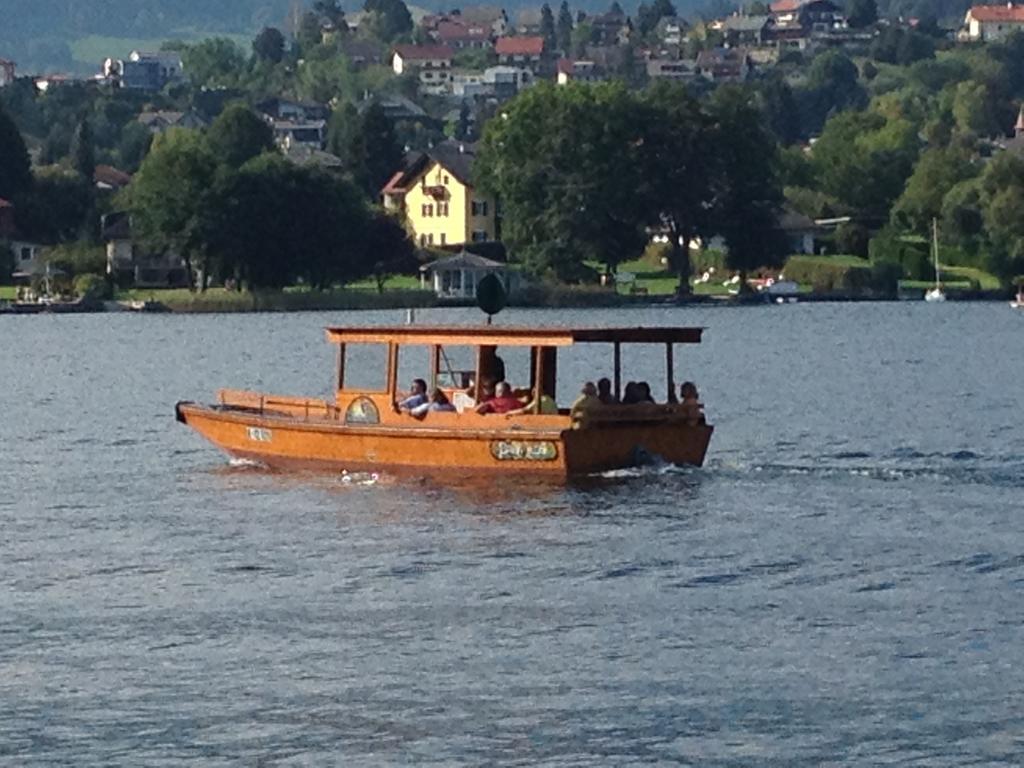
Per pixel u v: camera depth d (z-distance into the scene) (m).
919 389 122.19
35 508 72.56
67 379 140.00
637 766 44.78
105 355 167.25
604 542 63.88
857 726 46.59
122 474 80.62
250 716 47.78
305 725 47.22
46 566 62.22
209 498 73.25
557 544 63.72
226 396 80.88
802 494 72.12
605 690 49.06
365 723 47.31
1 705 48.56
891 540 64.00
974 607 55.44
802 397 116.88
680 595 57.25
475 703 48.38
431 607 56.22
